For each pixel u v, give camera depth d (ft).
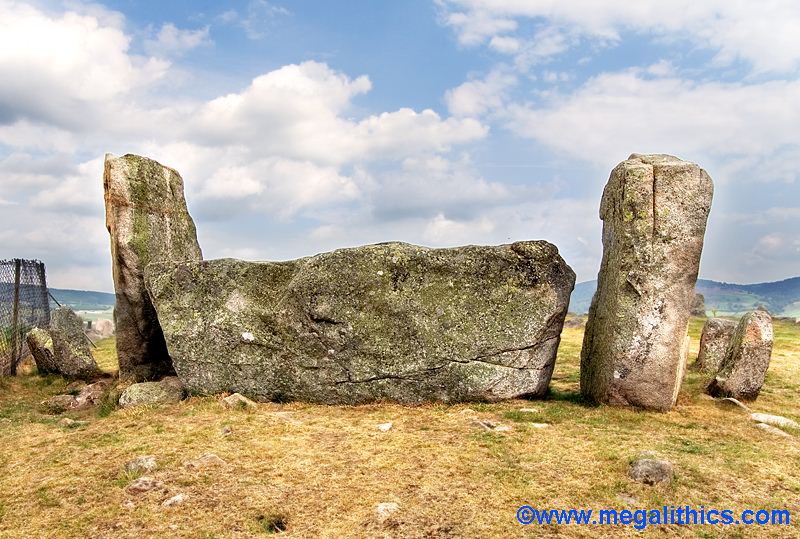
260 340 40.78
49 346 54.44
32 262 64.95
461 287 39.17
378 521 21.81
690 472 25.88
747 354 40.88
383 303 39.22
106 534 21.29
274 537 20.97
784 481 25.23
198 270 42.75
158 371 50.29
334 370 39.63
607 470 26.17
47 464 28.60
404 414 36.40
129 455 29.17
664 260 35.27
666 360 35.45
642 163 36.83
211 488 24.80
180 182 54.60
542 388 39.78
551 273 38.96
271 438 31.35
